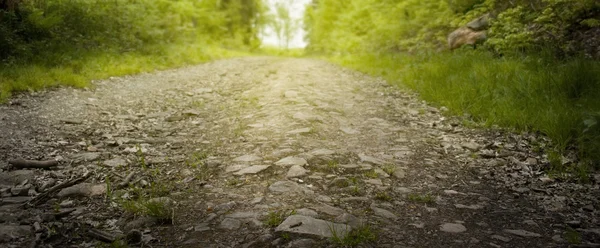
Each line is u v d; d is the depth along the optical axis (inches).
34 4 408.2
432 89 322.3
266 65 604.1
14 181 144.1
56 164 162.7
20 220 115.0
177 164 174.7
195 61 577.9
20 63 321.7
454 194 145.5
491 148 200.2
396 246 106.2
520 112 229.1
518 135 213.9
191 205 131.6
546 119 210.5
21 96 263.6
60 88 300.0
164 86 371.6
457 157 189.0
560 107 221.3
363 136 219.3
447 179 161.0
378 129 235.3
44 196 132.8
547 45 325.1
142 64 453.4
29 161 158.2
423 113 276.5
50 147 183.5
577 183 155.6
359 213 126.2
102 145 195.0
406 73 416.2
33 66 319.3
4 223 111.4
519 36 345.4
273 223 116.3
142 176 157.9
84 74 351.3
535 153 188.9
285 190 143.1
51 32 392.8
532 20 371.6
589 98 223.8
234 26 1439.5
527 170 170.6
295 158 175.3
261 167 166.2
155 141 209.2
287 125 232.8
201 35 979.9
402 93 349.1
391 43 655.1
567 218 126.5
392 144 206.4
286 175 157.6
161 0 674.8
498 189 151.4
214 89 371.9
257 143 201.5
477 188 152.3
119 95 315.0
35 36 380.2
